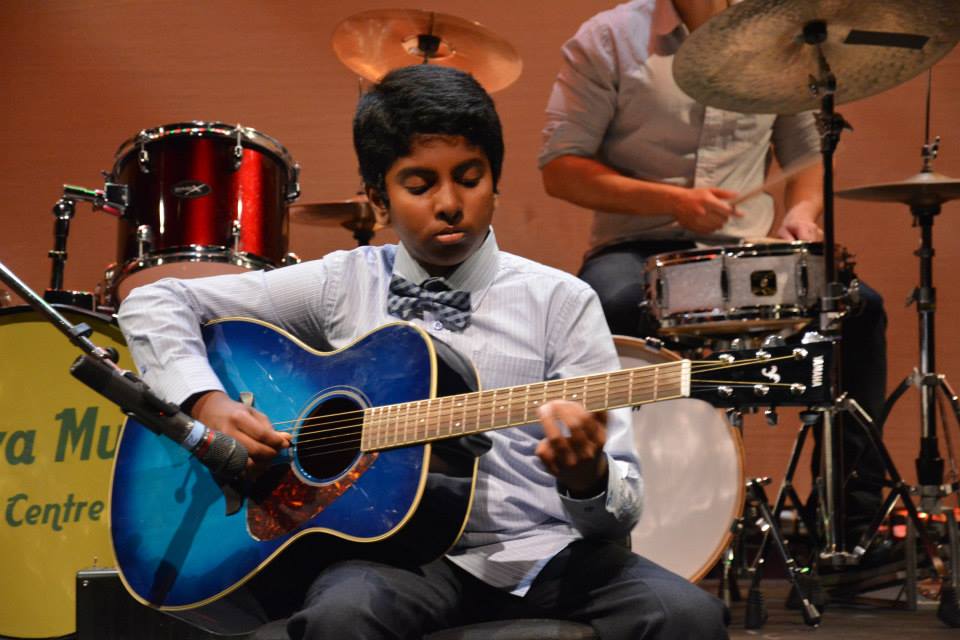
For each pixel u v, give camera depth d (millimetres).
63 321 4277
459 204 4340
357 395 4340
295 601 4258
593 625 3967
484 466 4371
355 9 12250
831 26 7121
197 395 4531
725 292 6906
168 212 7684
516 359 4508
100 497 6160
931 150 7898
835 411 6773
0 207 12375
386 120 4410
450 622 4102
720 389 3764
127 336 4848
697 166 9016
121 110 12398
